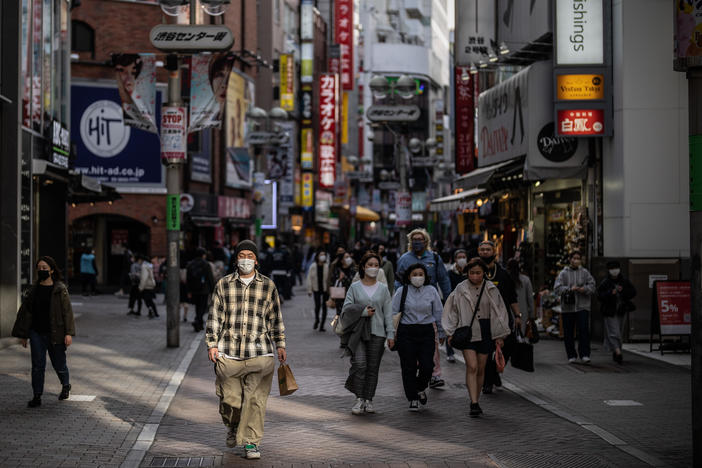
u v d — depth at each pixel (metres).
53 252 45.50
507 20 40.03
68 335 20.28
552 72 36.12
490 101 43.00
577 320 28.14
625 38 33.84
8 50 34.00
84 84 71.00
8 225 33.59
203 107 33.38
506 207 53.44
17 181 33.97
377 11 193.50
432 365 20.14
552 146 36.19
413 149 82.50
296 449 16.17
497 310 19.67
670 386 23.64
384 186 98.38
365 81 186.62
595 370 26.62
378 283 20.20
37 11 38.88
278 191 101.75
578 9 34.38
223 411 15.38
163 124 33.03
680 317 29.94
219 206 82.75
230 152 86.00
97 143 71.44
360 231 173.50
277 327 15.79
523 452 16.00
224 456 15.55
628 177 33.97
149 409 19.88
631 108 33.88
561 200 41.72
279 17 106.12
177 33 31.89
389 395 22.33
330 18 143.12
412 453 15.89
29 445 16.11
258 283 15.45
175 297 32.28
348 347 19.69
